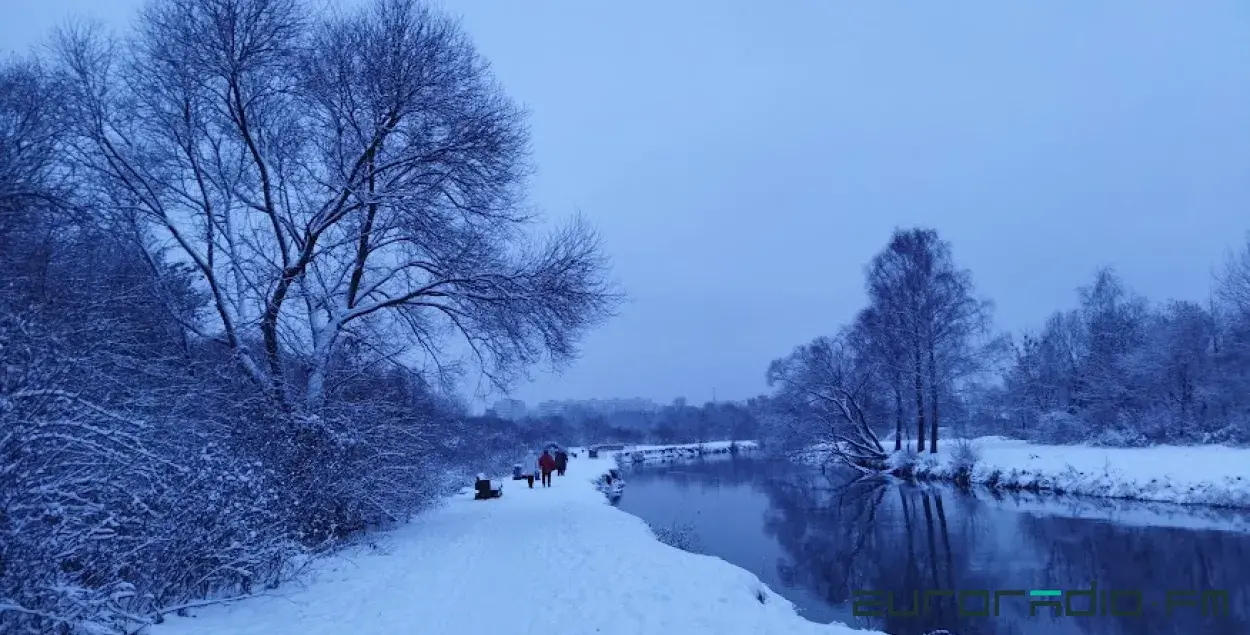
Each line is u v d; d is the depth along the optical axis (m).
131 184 12.34
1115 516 21.33
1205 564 15.31
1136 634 11.31
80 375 7.32
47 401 6.07
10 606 4.90
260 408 11.37
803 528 21.17
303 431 11.57
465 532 13.91
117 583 5.96
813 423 43.38
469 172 14.13
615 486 33.50
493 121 14.45
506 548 11.98
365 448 13.51
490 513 17.27
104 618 5.89
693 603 8.02
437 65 14.37
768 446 58.25
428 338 15.58
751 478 39.62
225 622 7.09
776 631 7.10
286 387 12.59
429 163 14.08
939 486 31.59
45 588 5.29
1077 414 40.00
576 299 14.94
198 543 7.57
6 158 10.14
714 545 18.53
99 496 6.91
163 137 13.21
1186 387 33.69
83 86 12.28
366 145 14.05
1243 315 33.72
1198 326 35.53
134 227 12.03
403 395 16.30
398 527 14.81
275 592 8.53
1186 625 11.70
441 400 19.86
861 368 40.59
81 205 10.88
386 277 14.69
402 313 15.36
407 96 13.85
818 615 12.23
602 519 15.67
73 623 5.51
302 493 10.91
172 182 13.26
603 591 8.65
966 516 22.58
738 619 7.42
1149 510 22.11
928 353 36.19
